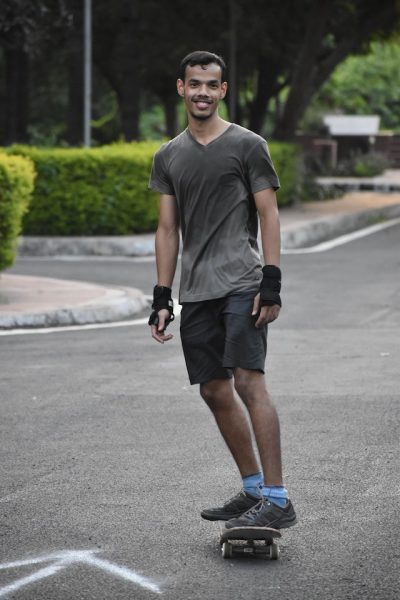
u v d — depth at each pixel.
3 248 31.28
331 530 12.41
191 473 14.67
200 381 12.09
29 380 20.98
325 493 13.78
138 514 13.00
